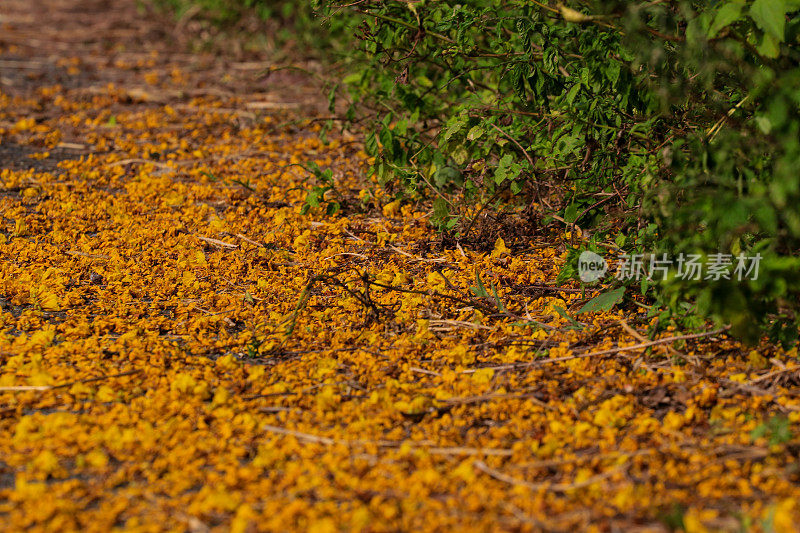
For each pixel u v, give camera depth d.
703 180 4.16
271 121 9.23
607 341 4.57
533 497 3.41
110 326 4.91
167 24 14.61
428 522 3.26
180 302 5.29
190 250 6.00
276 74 11.24
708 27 4.10
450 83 6.45
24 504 3.39
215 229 6.34
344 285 5.23
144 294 5.38
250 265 5.77
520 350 4.56
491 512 3.31
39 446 3.76
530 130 5.94
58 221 6.52
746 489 3.38
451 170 5.83
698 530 3.11
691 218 4.11
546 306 5.03
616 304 5.00
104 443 3.81
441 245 5.95
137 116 9.54
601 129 5.38
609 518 3.28
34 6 16.67
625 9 4.26
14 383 4.24
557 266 5.59
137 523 3.29
